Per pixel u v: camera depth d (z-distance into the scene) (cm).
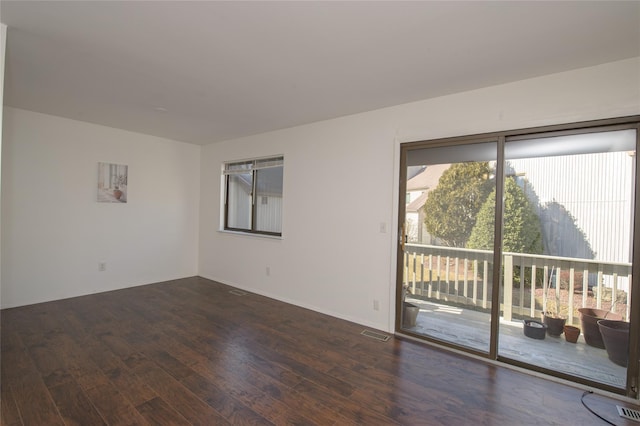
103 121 409
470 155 284
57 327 316
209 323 339
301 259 404
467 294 286
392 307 322
